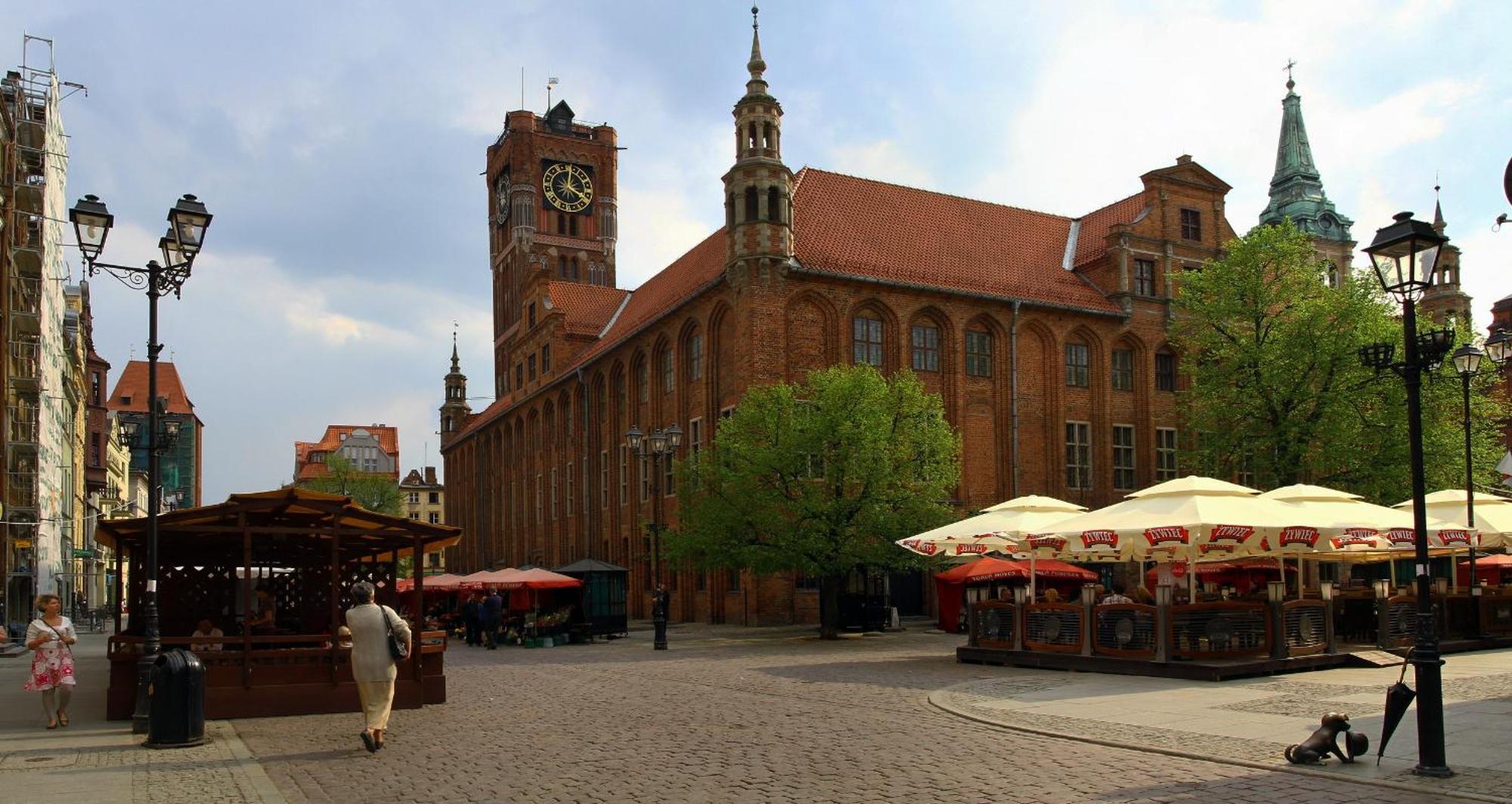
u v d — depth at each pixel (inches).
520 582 1535.4
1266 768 479.2
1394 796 423.2
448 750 577.9
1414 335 506.0
